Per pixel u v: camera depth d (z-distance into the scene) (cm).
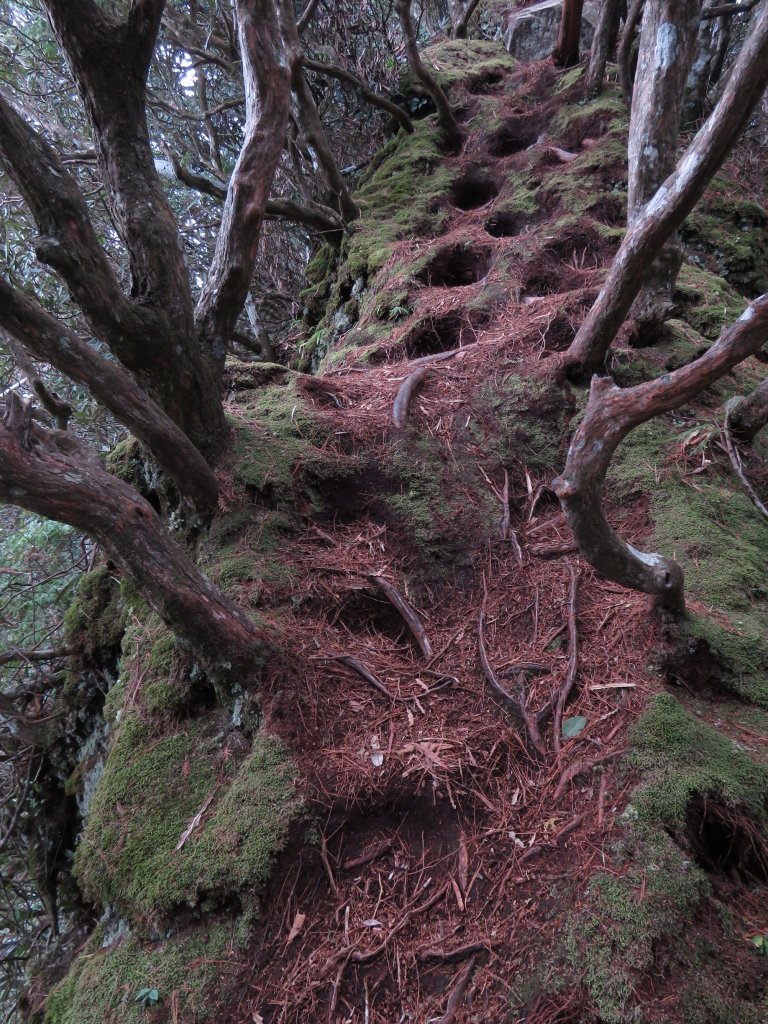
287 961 166
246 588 240
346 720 212
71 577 440
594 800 177
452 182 564
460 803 189
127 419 227
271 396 332
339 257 554
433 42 781
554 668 218
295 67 454
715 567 239
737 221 468
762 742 190
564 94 580
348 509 291
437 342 407
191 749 215
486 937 160
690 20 290
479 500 289
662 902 152
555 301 370
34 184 197
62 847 272
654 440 294
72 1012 171
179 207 640
